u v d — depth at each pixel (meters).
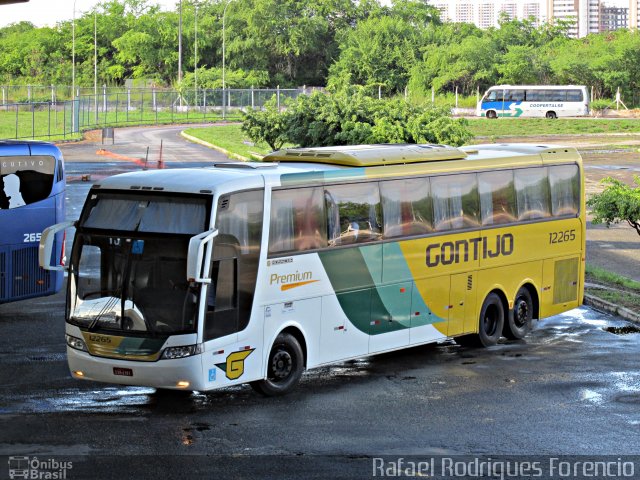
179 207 12.46
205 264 12.23
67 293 12.84
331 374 14.89
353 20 133.38
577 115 93.56
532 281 17.80
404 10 133.75
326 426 12.02
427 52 118.12
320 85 126.75
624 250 28.19
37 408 12.59
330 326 14.23
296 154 15.31
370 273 14.80
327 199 14.12
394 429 11.93
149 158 48.59
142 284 12.40
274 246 13.30
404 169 15.38
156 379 12.29
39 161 18.17
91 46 127.81
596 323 18.95
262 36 124.06
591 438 11.66
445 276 16.08
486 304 16.92
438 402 13.24
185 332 12.23
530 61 112.56
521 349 16.78
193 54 126.50
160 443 11.18
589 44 126.38
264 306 13.16
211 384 12.48
